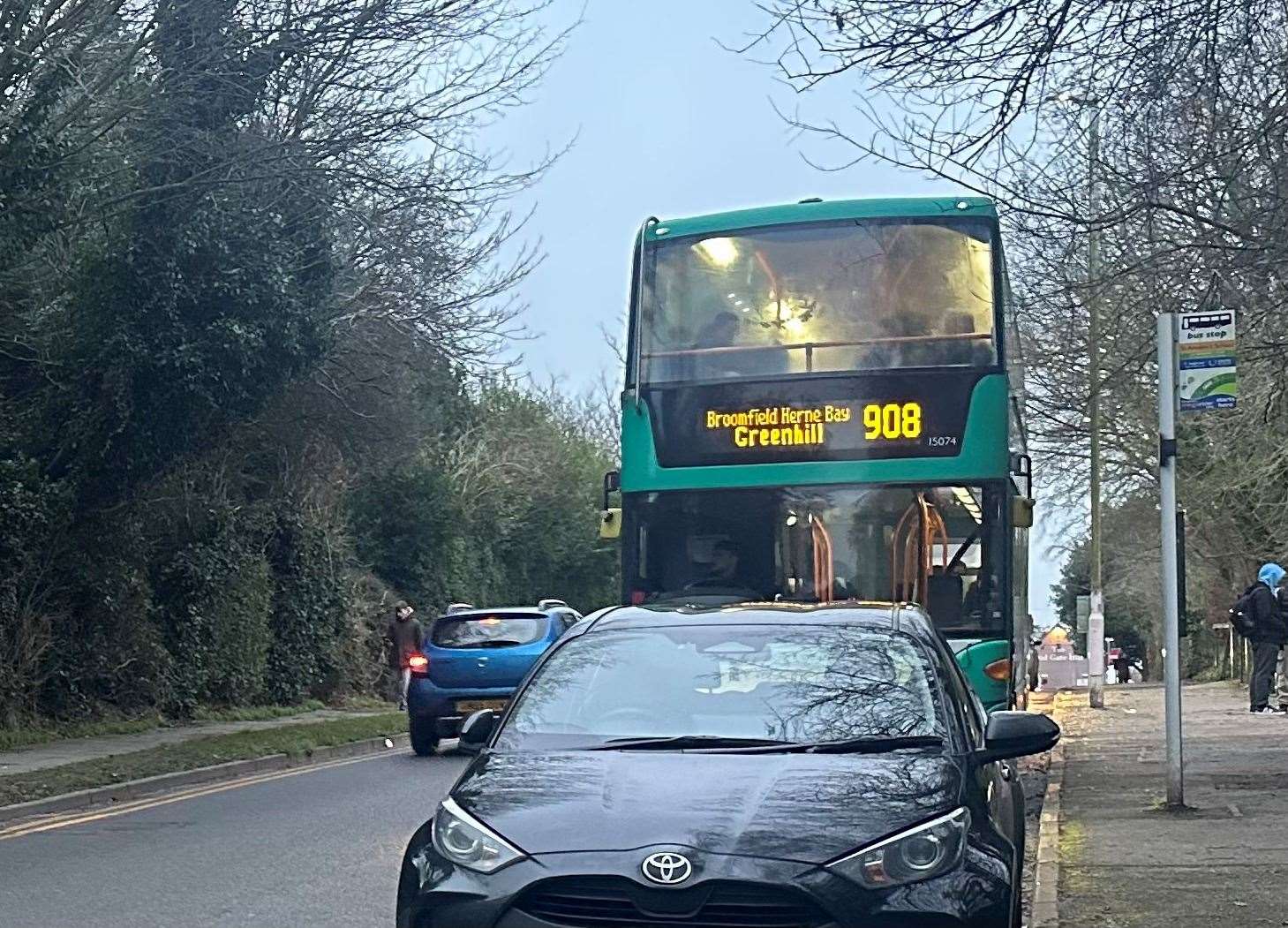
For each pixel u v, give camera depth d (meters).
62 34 17.67
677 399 12.66
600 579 54.00
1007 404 12.28
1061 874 9.14
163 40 18.09
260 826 12.61
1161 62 8.44
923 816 5.50
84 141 18.77
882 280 12.50
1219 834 10.54
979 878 5.36
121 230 20.53
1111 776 14.28
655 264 13.04
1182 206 10.25
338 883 9.70
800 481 12.27
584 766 6.01
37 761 17.22
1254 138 8.81
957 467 12.08
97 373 20.72
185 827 12.66
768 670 6.80
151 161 19.20
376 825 12.61
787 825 5.37
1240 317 11.67
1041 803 13.27
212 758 17.97
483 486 44.94
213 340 21.22
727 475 12.42
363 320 25.09
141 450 21.42
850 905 5.12
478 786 5.97
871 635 7.01
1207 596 43.00
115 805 14.61
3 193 18.05
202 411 21.75
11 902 9.11
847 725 6.41
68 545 21.41
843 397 12.30
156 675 23.88
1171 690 11.79
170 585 25.17
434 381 29.69
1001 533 11.99
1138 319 12.69
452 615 20.39
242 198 21.03
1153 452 28.55
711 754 6.15
